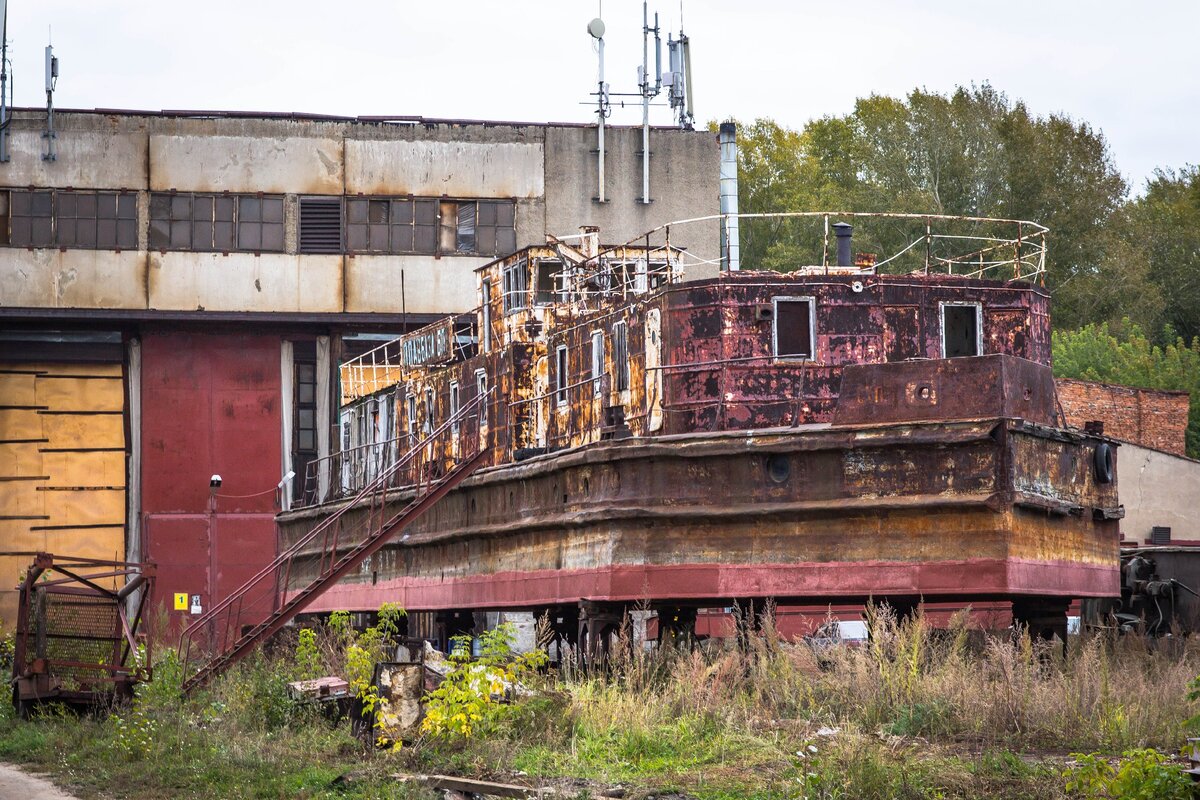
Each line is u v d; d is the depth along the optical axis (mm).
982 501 23734
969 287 27266
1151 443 50500
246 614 50594
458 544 33562
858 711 20062
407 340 39406
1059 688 19938
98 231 51719
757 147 81562
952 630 23484
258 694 22891
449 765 17609
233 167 52250
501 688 19547
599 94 53594
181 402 52062
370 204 52781
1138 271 71375
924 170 73625
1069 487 26109
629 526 26172
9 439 51656
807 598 25531
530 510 30016
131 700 23594
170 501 51719
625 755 18219
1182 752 15438
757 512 25188
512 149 53344
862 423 24750
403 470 38625
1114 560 27891
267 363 52531
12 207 51438
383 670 19484
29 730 21812
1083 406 50406
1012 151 73875
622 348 28875
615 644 26547
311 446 52500
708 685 21672
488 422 33719
